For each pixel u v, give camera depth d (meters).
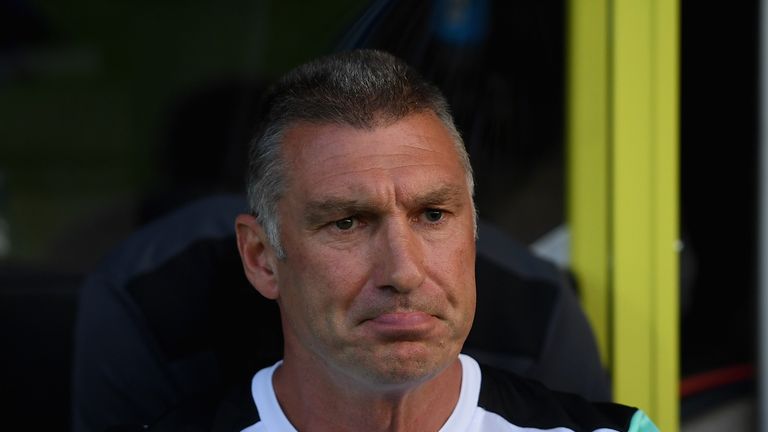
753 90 6.84
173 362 5.74
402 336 4.18
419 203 4.31
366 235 4.32
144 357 5.72
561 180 6.98
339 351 4.29
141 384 5.71
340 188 4.27
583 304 6.62
